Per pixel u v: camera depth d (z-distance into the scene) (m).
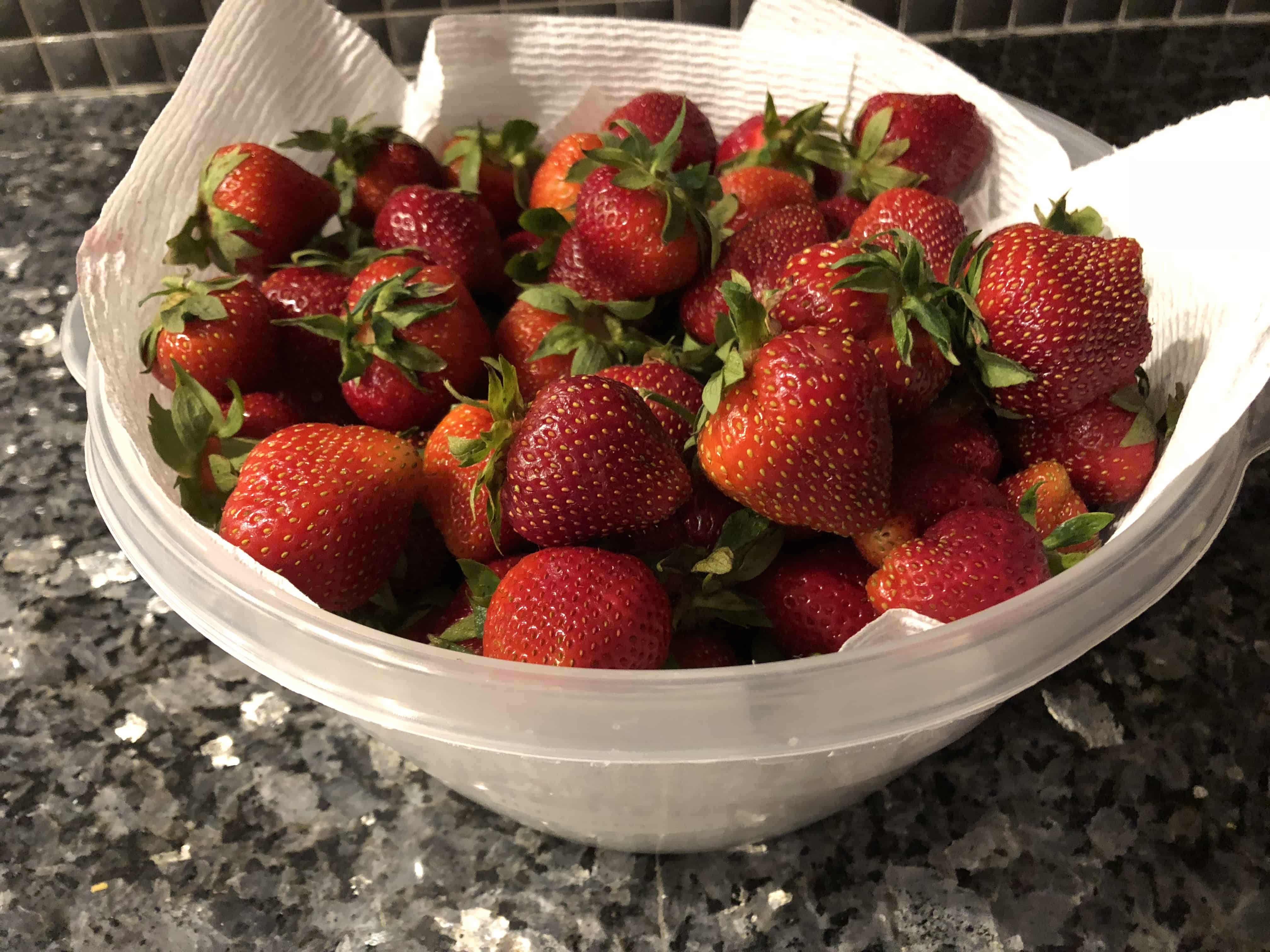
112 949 0.21
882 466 0.20
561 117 0.35
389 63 0.34
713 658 0.21
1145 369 0.25
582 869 0.22
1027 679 0.17
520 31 0.33
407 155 0.32
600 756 0.17
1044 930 0.20
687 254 0.26
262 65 0.30
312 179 0.30
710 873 0.22
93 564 0.29
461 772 0.20
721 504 0.22
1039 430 0.24
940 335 0.21
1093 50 0.47
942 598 0.19
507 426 0.21
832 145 0.31
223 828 0.23
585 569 0.19
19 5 0.45
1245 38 0.47
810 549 0.22
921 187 0.30
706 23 0.46
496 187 0.33
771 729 0.17
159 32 0.47
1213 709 0.24
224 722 0.25
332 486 0.21
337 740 0.24
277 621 0.18
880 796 0.23
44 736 0.25
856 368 0.19
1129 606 0.18
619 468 0.20
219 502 0.24
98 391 0.25
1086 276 0.21
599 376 0.22
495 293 0.30
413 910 0.21
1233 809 0.22
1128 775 0.23
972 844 0.22
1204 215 0.23
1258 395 0.22
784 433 0.19
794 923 0.21
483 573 0.21
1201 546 0.19
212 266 0.29
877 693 0.17
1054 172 0.29
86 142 0.46
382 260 0.26
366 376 0.25
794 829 0.22
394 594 0.24
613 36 0.34
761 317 0.20
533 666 0.17
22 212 0.42
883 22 0.45
